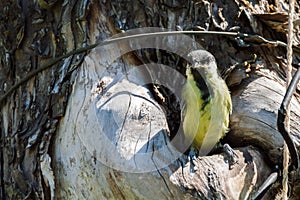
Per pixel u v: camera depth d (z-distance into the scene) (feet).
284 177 8.32
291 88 8.05
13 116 9.91
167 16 9.65
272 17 9.63
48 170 9.32
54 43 9.82
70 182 9.12
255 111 9.25
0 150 10.04
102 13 9.68
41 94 9.70
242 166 8.75
